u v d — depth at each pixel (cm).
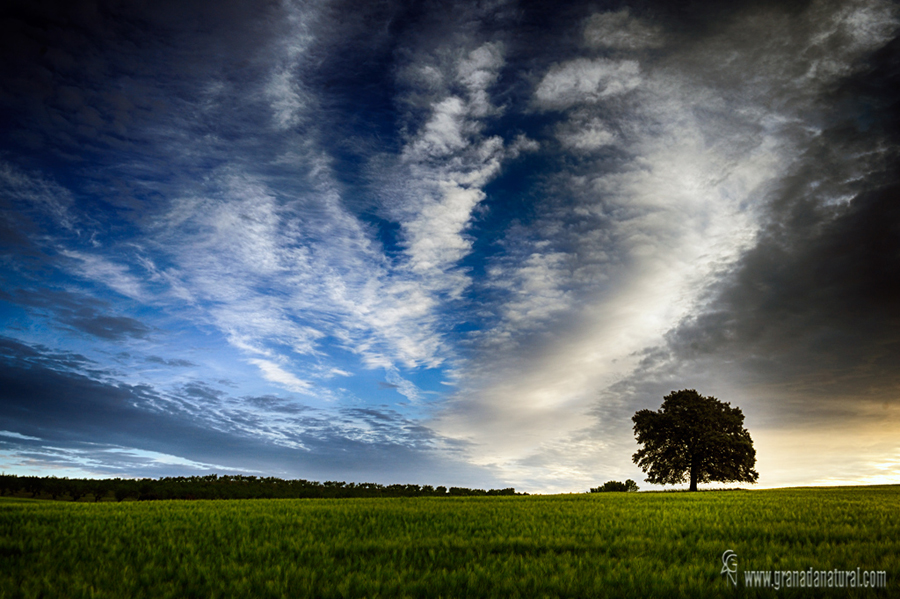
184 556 936
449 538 1170
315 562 905
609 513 1786
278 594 689
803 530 1236
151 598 693
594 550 1031
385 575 798
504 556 970
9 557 941
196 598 700
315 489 6097
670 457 6156
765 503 2211
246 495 5831
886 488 3912
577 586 716
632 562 884
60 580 761
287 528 1344
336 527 1362
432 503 2488
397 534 1255
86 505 2320
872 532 1217
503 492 5206
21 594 687
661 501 2533
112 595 687
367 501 2723
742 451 5869
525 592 700
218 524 1416
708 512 1769
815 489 3866
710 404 6334
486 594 702
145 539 1130
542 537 1159
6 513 1717
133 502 2631
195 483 6106
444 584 738
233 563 861
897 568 802
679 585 725
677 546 1037
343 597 680
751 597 685
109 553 966
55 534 1192
